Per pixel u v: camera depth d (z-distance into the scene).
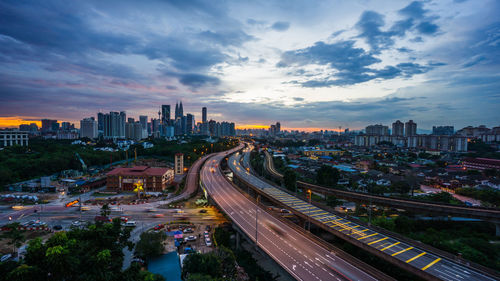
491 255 83.50
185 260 69.94
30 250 57.38
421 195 152.00
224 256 75.94
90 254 61.91
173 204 140.62
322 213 104.81
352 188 173.12
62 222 112.25
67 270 55.66
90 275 56.19
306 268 63.69
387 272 76.94
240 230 91.12
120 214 123.94
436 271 63.56
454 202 136.50
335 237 102.69
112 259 66.69
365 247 76.69
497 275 60.59
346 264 65.88
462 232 101.94
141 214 124.38
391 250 73.94
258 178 185.75
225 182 169.25
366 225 91.00
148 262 78.56
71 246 60.56
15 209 129.62
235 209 110.81
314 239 79.75
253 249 96.31
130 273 58.28
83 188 168.12
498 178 189.50
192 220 117.56
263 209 111.31
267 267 85.44
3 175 174.00
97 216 109.88
